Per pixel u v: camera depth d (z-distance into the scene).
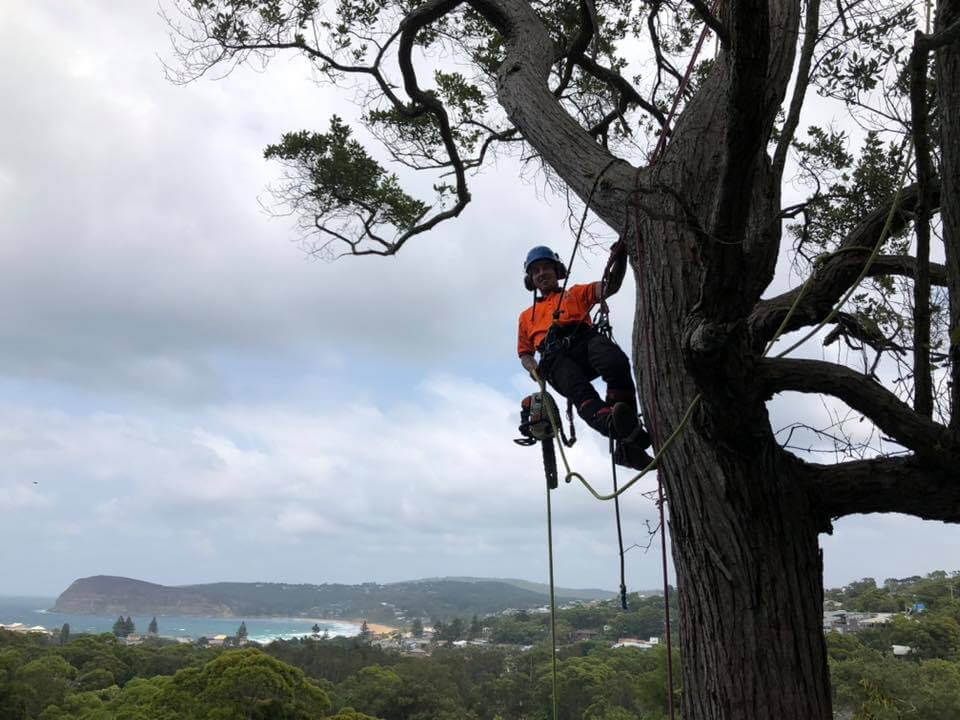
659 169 2.89
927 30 2.29
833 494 2.65
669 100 5.94
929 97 2.95
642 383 2.83
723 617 2.51
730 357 2.14
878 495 2.60
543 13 5.99
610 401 3.03
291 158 6.45
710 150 2.80
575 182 3.37
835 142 4.54
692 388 2.59
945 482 2.46
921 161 2.11
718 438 2.45
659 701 25.25
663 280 2.72
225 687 25.94
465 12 6.45
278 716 26.52
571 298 3.32
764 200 2.51
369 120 6.62
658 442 2.71
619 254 3.12
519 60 4.04
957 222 2.25
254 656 27.80
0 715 32.34
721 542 2.53
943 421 2.51
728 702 2.44
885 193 4.20
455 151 5.79
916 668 28.80
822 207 4.39
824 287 3.03
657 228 2.79
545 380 3.31
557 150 3.50
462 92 6.46
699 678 2.57
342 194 6.55
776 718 2.36
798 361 2.33
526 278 3.67
